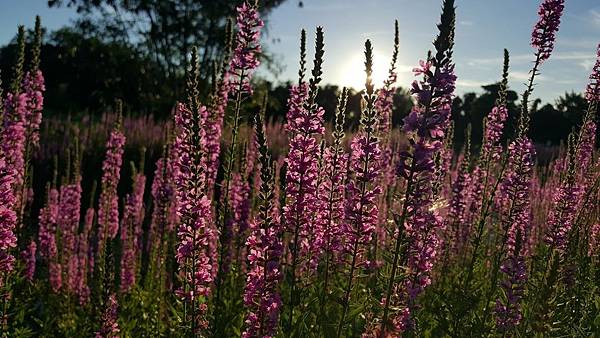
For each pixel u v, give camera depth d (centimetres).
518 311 87
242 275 95
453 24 63
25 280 121
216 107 103
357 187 79
